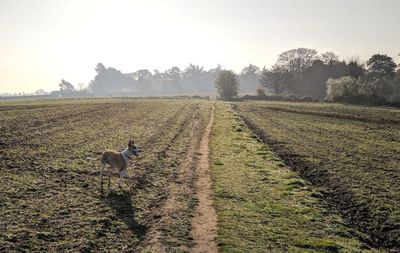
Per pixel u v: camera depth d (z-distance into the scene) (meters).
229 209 18.61
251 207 19.19
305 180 25.83
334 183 24.98
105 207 17.45
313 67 173.62
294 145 37.91
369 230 18.52
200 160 28.77
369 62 171.50
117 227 15.53
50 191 18.92
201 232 15.80
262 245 14.99
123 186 20.72
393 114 71.06
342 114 70.06
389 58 170.00
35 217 15.62
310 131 48.38
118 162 20.39
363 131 49.62
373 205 20.97
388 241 17.33
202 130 44.66
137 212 17.38
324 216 18.98
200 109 75.56
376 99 102.25
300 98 125.12
